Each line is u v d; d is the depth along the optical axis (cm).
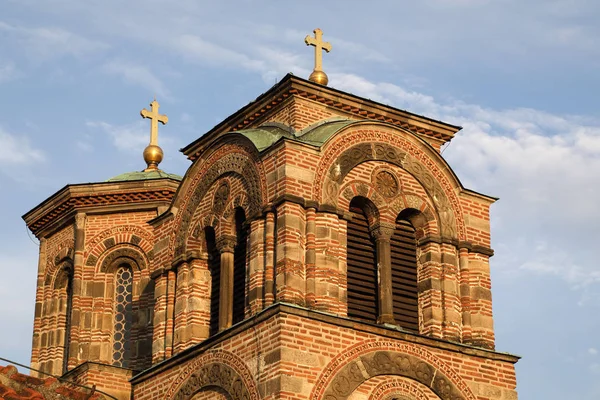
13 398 3322
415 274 4038
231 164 4062
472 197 4175
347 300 3847
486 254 4112
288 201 3775
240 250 4009
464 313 4006
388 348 3750
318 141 3950
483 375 3909
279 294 3691
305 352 3591
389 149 4066
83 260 4975
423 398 3772
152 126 5353
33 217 5225
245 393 3634
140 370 4631
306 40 4431
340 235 3862
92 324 4891
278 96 4231
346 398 3619
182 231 4194
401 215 4072
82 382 4456
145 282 4922
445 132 4475
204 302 4081
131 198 5022
